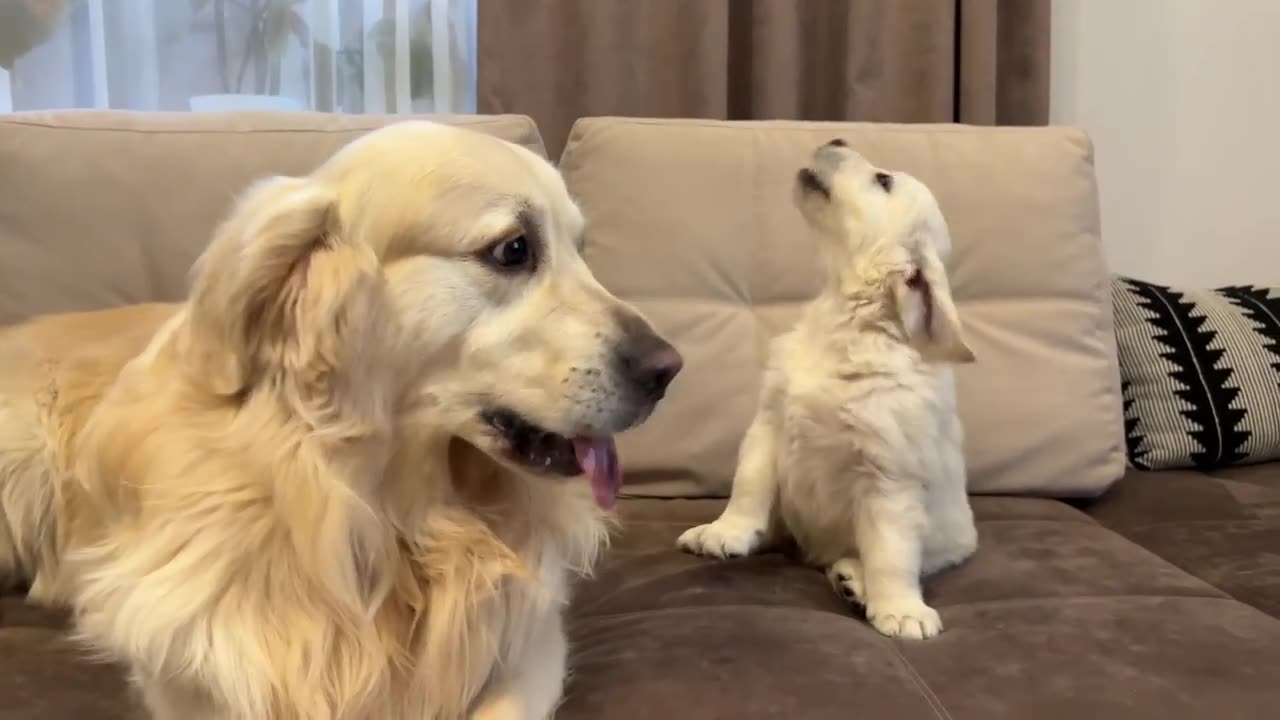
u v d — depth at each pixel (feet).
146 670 3.17
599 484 3.42
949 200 5.92
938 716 3.27
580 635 3.99
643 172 5.74
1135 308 6.95
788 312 5.81
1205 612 4.13
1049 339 5.94
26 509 4.28
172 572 3.12
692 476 5.65
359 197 3.23
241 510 3.17
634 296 5.69
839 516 4.68
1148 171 8.39
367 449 3.26
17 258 5.10
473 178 3.27
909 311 4.57
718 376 5.65
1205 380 6.66
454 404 3.31
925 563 4.62
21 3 6.61
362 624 3.25
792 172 5.85
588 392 3.29
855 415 4.45
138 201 5.23
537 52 6.97
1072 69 8.22
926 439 4.48
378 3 7.09
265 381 3.22
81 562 3.50
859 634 3.92
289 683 3.14
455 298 3.23
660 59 7.22
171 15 6.92
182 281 5.25
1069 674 3.57
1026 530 5.21
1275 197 8.46
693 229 5.72
